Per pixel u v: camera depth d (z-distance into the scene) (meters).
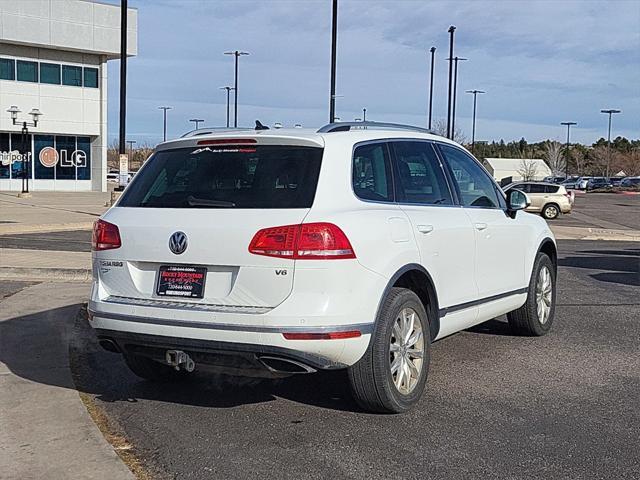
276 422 5.36
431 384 6.27
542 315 8.06
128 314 5.11
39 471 4.41
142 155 88.31
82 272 11.77
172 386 6.26
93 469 4.45
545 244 8.11
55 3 43.88
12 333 7.92
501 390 6.12
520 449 4.85
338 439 5.02
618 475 4.46
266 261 4.79
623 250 18.44
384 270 5.13
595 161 132.00
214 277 4.96
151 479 4.39
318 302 4.75
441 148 6.57
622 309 9.70
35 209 28.36
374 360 5.16
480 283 6.59
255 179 5.14
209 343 4.87
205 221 5.02
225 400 5.88
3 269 11.95
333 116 25.61
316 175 5.06
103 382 6.36
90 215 25.42
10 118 44.31
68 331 8.05
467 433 5.13
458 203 6.47
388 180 5.65
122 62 24.39
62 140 46.84
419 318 5.57
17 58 44.28
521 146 143.50
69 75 46.22
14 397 5.77
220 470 4.52
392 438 5.04
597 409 5.66
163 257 5.10
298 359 4.78
